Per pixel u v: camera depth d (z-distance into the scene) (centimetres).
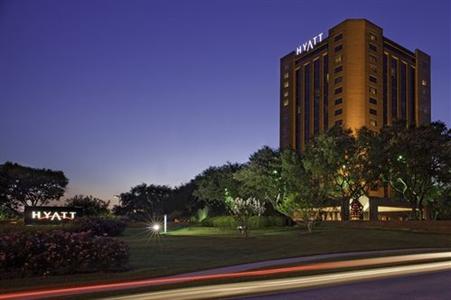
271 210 6041
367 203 7362
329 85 14025
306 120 14988
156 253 2758
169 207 11131
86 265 1798
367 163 5156
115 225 4575
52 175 8850
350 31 13575
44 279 1644
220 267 1986
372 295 1385
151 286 1498
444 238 3675
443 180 5075
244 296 1362
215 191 6700
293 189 4841
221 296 1360
